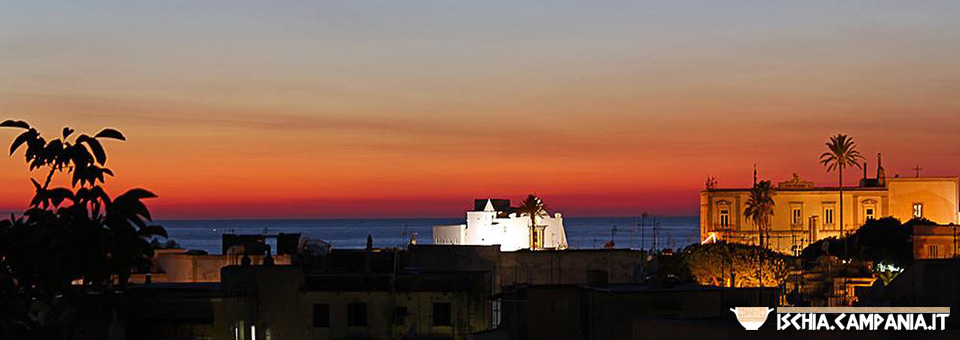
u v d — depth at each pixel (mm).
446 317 109500
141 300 34531
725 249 187125
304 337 108125
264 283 107500
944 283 71125
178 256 134625
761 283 165000
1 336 31750
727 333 58938
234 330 100500
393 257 137875
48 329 32719
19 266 32188
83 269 31750
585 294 85062
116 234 31906
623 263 133500
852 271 188375
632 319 72062
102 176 32500
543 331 85500
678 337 62531
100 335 85062
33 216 32094
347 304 108812
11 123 32438
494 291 121000
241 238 146750
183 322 96625
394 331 108500
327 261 133500
